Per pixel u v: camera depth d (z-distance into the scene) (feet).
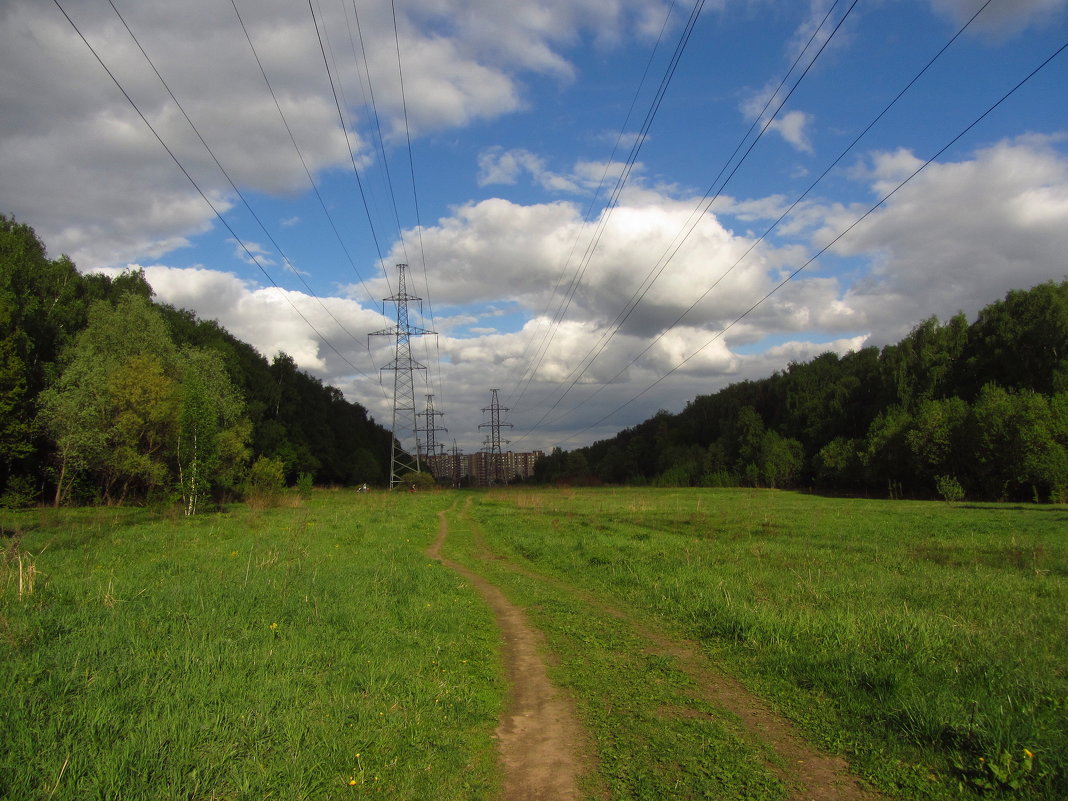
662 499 188.96
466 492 302.04
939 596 40.40
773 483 274.16
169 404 110.63
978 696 21.39
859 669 24.95
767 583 45.88
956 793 16.58
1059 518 108.99
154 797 14.33
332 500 167.84
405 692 23.18
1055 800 15.66
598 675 27.58
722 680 26.68
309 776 16.26
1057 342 187.52
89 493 121.49
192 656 23.79
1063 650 27.55
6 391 107.24
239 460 131.13
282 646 26.61
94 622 28.22
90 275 178.50
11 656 22.76
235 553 54.39
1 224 148.05
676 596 42.50
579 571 56.29
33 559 45.80
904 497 204.23
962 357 224.53
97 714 18.02
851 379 275.80
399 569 50.14
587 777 18.01
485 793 16.99
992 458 168.25
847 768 18.35
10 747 15.92
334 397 375.66
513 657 30.55
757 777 17.87
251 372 234.38
